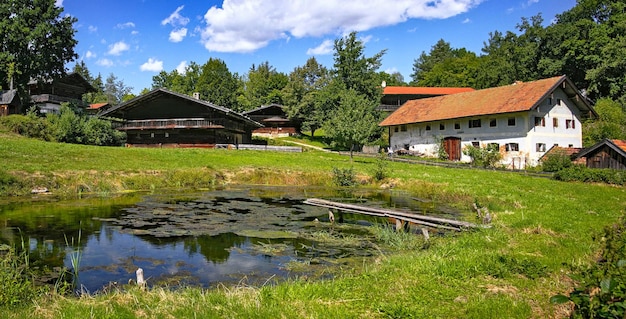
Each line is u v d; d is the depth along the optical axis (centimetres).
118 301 618
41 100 5809
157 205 1788
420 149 5075
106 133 4538
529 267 759
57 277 834
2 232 1219
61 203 1795
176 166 2809
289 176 2855
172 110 4541
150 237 1190
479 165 4003
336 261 963
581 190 2225
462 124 4562
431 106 5197
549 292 658
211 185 2609
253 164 3169
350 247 1107
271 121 7231
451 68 10462
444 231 1283
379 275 747
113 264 930
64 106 4822
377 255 1023
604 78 5497
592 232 1059
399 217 1289
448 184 2406
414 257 895
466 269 761
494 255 845
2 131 3500
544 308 597
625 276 506
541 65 6344
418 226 1445
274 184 2770
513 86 4488
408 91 7538
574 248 916
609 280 416
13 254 888
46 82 5781
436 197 2122
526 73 6956
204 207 1755
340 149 5784
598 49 5700
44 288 748
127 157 2919
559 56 6341
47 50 5234
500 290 665
